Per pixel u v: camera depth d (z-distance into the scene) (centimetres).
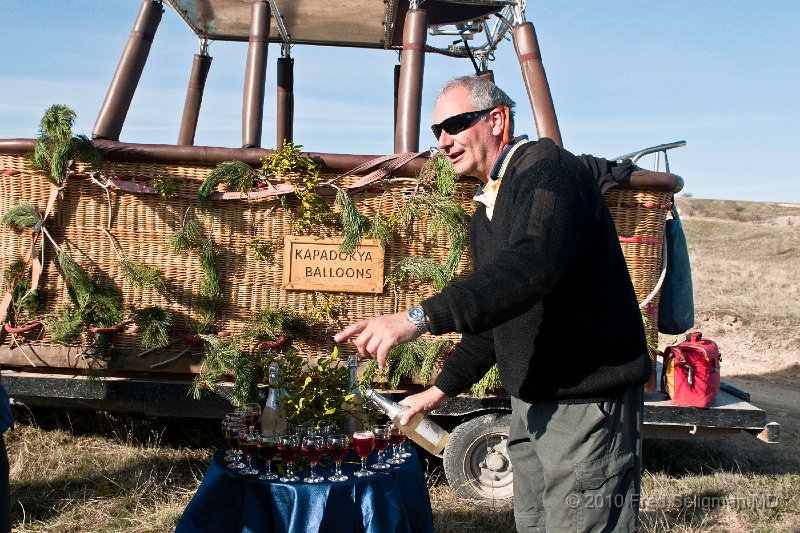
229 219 510
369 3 691
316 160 503
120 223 512
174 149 502
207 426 637
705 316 1327
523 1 587
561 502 287
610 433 281
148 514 478
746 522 509
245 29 781
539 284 242
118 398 514
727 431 532
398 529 312
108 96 542
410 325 239
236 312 515
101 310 509
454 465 516
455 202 507
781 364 1100
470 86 300
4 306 507
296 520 301
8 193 515
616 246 283
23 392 512
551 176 256
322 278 511
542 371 284
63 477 530
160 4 567
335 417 354
